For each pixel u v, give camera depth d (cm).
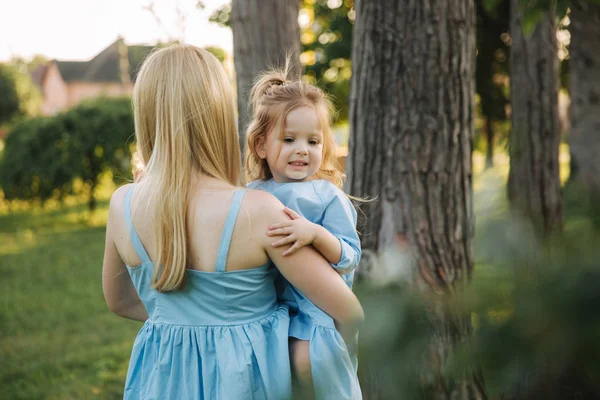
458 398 49
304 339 148
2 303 616
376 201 235
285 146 161
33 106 3259
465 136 234
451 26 226
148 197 147
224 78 154
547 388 44
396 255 64
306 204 156
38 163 1172
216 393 143
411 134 229
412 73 228
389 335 54
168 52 152
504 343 44
